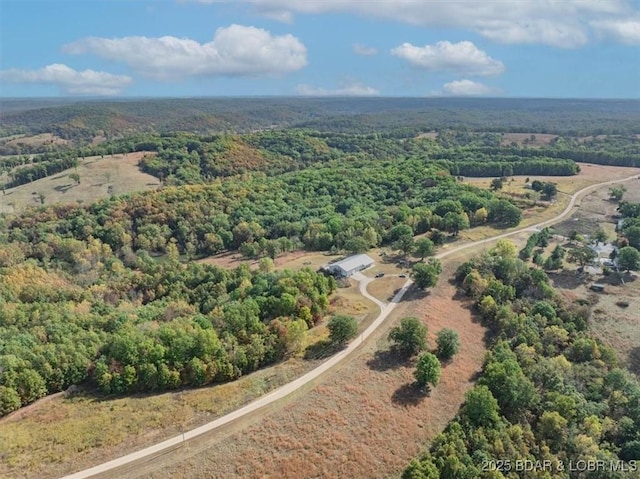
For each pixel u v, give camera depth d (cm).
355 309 11406
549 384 8762
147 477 6425
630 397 8469
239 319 9575
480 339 10644
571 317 11338
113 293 14138
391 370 9069
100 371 8131
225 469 6675
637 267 14138
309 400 8075
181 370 8350
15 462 6456
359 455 7206
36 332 9850
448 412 8331
